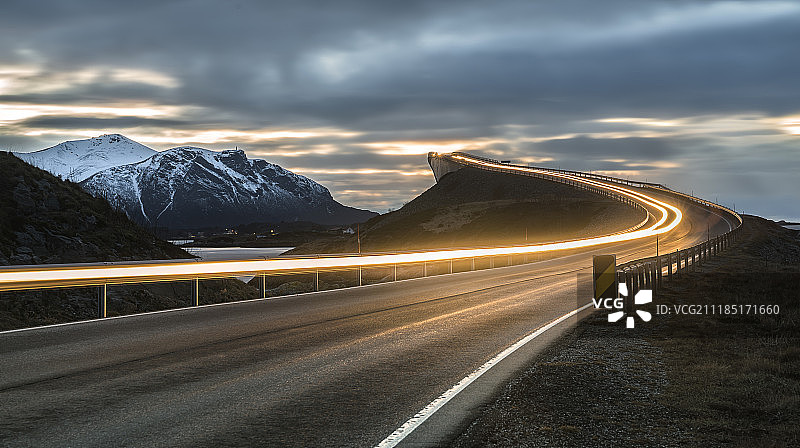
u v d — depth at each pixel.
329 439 6.41
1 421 6.96
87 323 14.71
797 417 7.38
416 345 11.98
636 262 19.25
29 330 13.57
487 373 9.55
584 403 7.91
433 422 7.02
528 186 164.25
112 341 12.25
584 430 6.82
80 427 6.75
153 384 8.77
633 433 6.76
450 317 15.98
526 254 49.81
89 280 16.61
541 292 22.53
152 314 16.39
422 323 14.91
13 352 11.07
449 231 120.81
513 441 6.43
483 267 47.91
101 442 6.27
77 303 22.09
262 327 14.18
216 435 6.51
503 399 8.05
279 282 59.69
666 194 132.88
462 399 8.02
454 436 6.54
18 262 25.94
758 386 8.84
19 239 27.78
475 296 21.25
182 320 15.26
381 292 22.77
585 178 170.62
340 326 14.40
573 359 10.73
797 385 8.88
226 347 11.69
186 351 11.27
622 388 8.71
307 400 7.94
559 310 17.38
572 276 30.39
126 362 10.27
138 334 13.11
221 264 21.02
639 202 120.50
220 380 9.03
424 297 20.94
